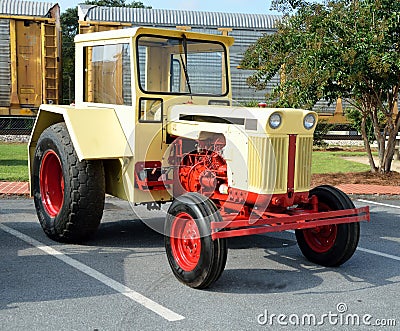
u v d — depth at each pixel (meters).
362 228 7.27
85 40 6.21
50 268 5.17
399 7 10.18
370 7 10.18
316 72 9.70
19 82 16.98
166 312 4.18
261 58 11.52
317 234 5.55
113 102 5.84
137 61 5.52
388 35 10.02
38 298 4.39
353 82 9.90
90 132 5.57
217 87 6.10
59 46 17.66
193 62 5.94
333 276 5.18
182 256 4.86
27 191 8.88
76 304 4.29
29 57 16.98
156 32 5.63
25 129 17.70
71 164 5.67
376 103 11.32
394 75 10.23
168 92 5.71
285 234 6.88
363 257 5.87
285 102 10.33
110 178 5.96
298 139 4.93
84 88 6.30
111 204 8.32
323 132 17.42
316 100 10.45
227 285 4.84
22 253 5.66
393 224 7.54
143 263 5.41
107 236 6.45
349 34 10.02
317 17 10.27
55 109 5.91
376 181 10.83
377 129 11.58
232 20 17.73
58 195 6.27
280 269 5.37
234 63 16.50
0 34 16.61
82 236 5.93
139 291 4.62
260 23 17.75
